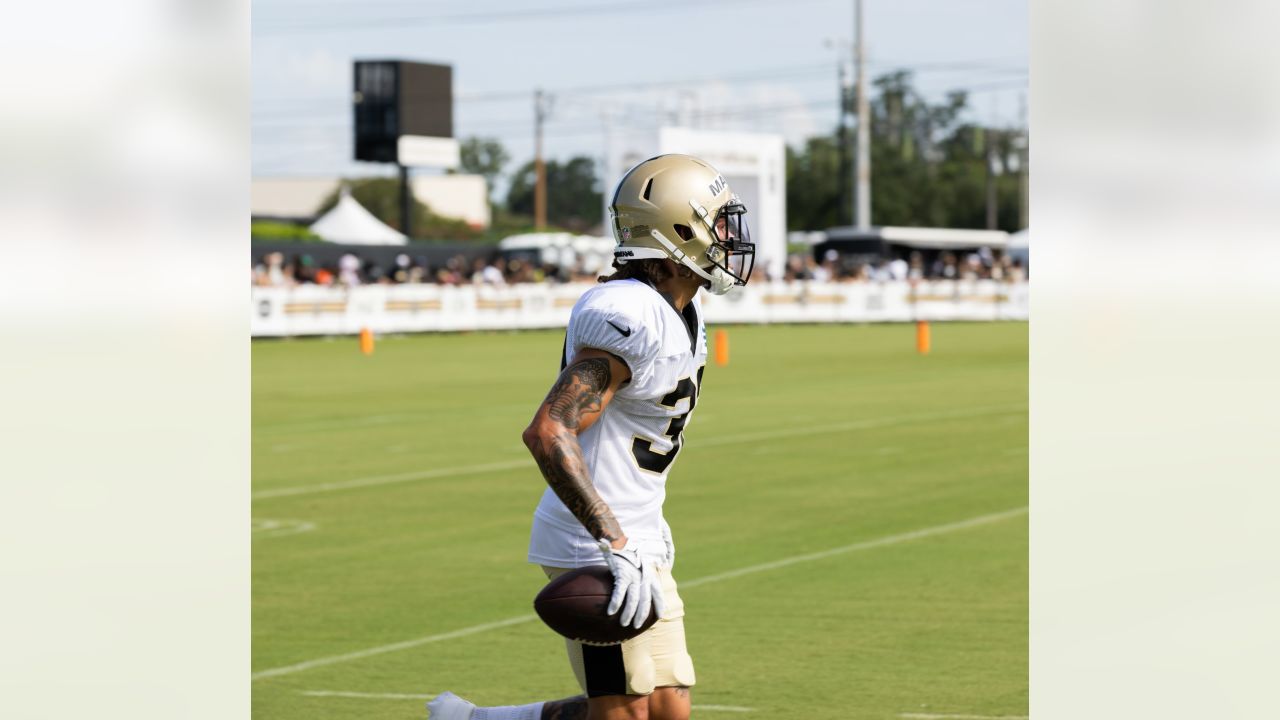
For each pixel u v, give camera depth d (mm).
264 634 17500
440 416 43438
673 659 9906
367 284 98000
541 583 20500
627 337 9352
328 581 20625
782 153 121438
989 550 22172
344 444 36781
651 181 9898
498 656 16453
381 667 15984
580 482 9055
